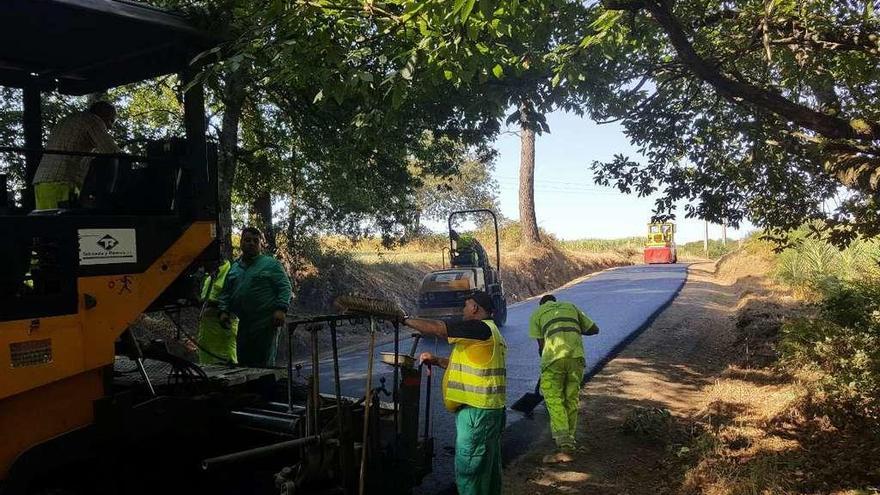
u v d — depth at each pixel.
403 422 3.96
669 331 12.19
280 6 3.92
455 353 4.24
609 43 4.86
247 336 6.10
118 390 3.87
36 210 3.63
